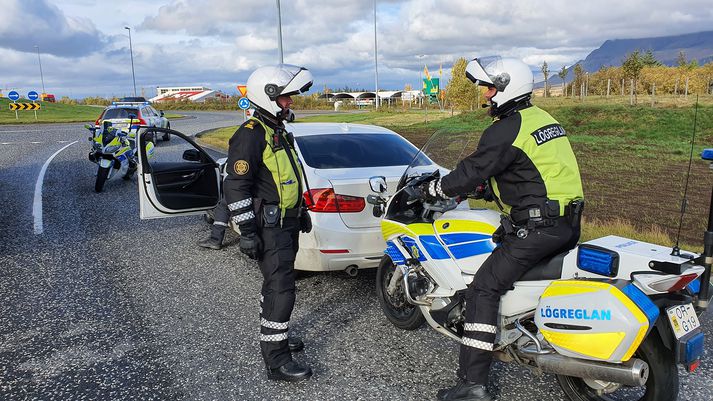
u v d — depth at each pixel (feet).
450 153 14.37
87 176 40.04
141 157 20.24
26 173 41.39
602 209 27.25
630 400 11.02
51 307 15.92
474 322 10.59
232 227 22.08
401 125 89.76
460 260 11.80
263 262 11.91
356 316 15.43
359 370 12.49
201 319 15.12
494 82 10.13
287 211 11.98
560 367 9.87
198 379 12.01
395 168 17.54
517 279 10.50
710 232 8.95
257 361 12.84
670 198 29.66
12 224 25.67
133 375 12.17
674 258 9.01
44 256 20.75
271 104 11.60
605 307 9.06
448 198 11.23
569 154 10.21
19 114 143.02
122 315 15.37
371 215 16.35
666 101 78.48
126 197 32.24
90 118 129.39
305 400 11.27
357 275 18.85
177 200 21.06
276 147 11.68
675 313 9.21
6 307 15.90
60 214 27.73
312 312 15.74
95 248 21.79
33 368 12.45
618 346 8.95
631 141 53.93
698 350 9.25
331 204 15.98
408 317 14.28
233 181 11.22
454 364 12.79
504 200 10.52
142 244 22.38
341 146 18.63
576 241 10.48
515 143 9.91
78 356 13.01
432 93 179.52
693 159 42.34
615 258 9.39
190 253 21.13
